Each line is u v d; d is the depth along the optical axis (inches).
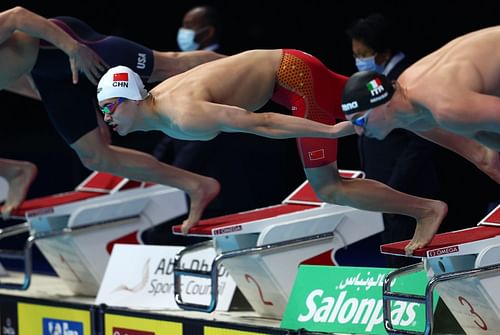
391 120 627.2
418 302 670.5
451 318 762.2
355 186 733.9
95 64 823.7
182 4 1476.4
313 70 744.3
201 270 833.5
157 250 903.1
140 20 1520.7
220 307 863.1
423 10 1201.4
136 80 718.5
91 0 1544.0
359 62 830.5
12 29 816.3
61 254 982.4
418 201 709.3
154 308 880.3
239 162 1065.5
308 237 821.2
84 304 897.5
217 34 997.8
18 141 1823.3
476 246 678.5
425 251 668.1
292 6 1357.0
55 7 1539.1
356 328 740.0
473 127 600.1
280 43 1379.2
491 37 626.2
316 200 848.3
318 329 754.8
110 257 940.0
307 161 738.2
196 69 736.3
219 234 795.4
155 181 876.6
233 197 1048.8
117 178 1005.8
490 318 690.8
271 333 763.4
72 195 1006.4
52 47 856.3
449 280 665.6
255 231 807.7
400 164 816.9
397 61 821.2
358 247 1245.7
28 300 946.7
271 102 1359.5
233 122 676.1
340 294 760.3
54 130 1801.2
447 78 605.0
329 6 1316.4
